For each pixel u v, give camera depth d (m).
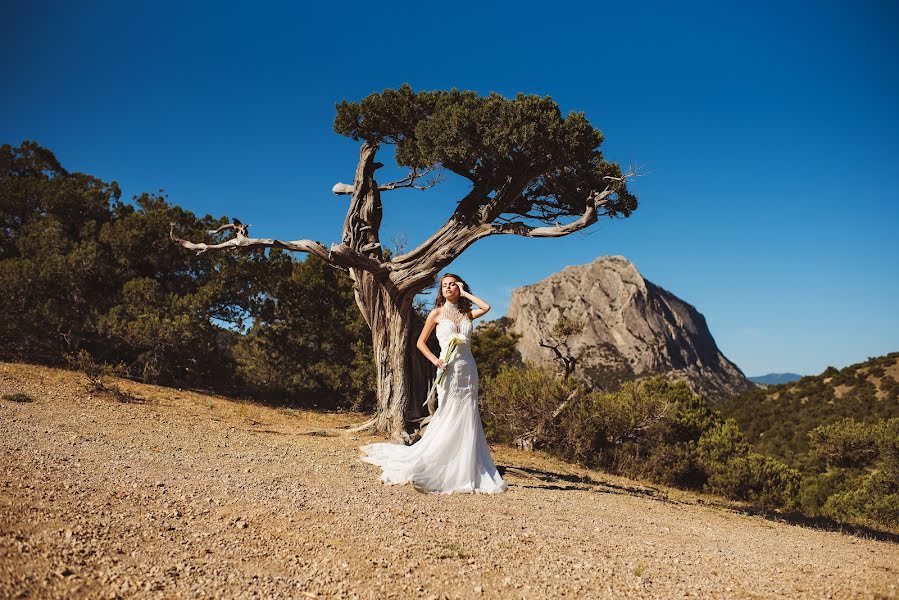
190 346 23.39
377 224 14.59
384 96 13.52
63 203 25.44
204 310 24.55
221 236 25.97
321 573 3.71
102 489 5.09
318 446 10.81
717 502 14.73
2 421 8.80
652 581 4.34
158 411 13.68
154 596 3.08
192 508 4.88
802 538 8.11
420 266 13.05
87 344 23.09
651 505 9.84
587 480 13.34
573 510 7.40
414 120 13.61
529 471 12.59
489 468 8.08
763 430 48.88
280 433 12.90
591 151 11.81
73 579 3.13
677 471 19.08
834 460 22.39
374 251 14.05
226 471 6.86
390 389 13.55
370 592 3.49
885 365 50.47
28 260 22.75
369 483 7.21
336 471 7.82
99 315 22.70
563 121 11.43
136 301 23.67
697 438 21.83
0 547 3.35
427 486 7.25
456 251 12.91
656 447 20.05
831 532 10.09
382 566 3.98
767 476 18.80
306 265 27.59
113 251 25.06
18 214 25.98
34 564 3.21
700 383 115.25
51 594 2.92
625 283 140.00
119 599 3.00
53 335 22.30
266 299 27.05
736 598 4.10
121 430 9.50
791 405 50.84
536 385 20.16
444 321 7.97
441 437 7.66
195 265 26.20
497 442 21.72
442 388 7.81
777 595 4.25
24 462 5.80
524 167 12.21
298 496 5.84
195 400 18.78
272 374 27.20
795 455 38.28
